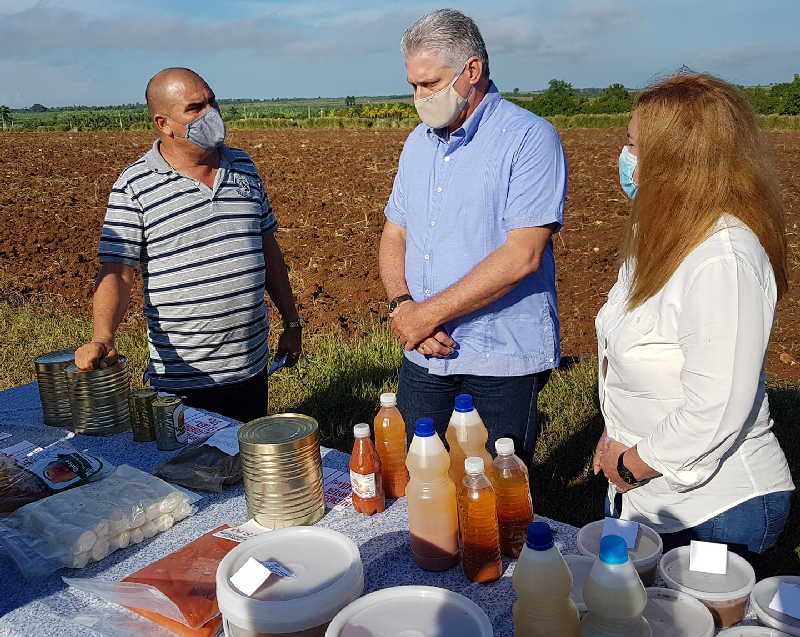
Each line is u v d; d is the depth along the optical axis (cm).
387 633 152
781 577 168
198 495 240
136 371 618
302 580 170
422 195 299
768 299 177
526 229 269
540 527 147
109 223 327
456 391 305
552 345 293
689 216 185
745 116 186
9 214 1484
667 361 200
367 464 219
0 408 328
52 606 187
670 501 209
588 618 145
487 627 150
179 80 313
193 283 338
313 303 835
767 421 205
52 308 851
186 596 182
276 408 552
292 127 4822
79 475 244
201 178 338
